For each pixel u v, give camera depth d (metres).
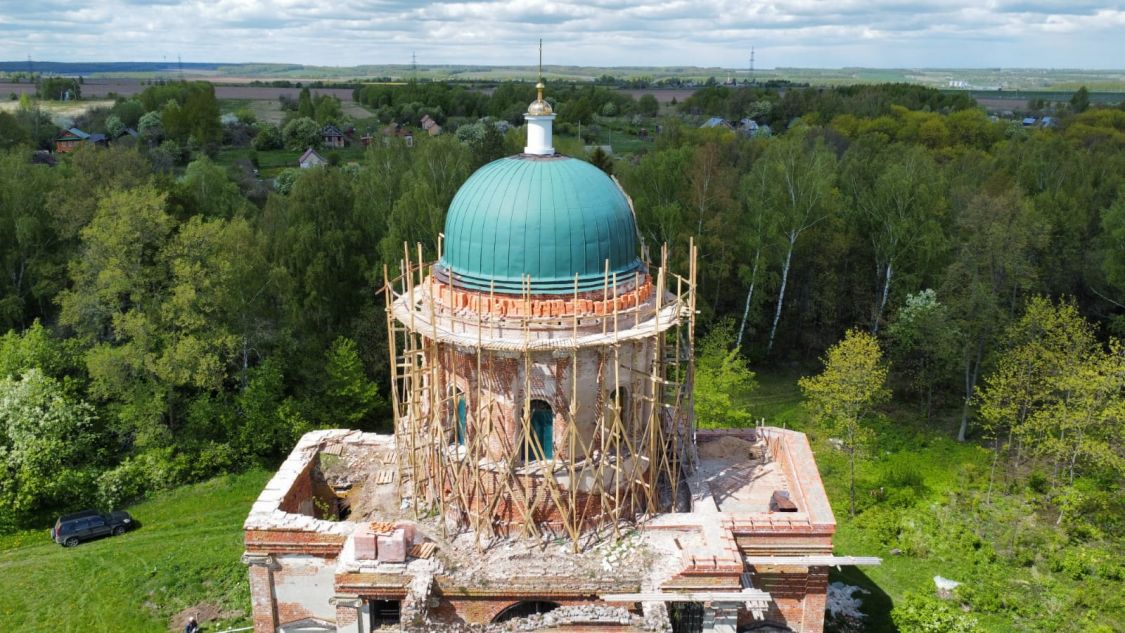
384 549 26.70
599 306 26.92
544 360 26.86
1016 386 51.12
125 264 51.12
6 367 51.50
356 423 57.66
